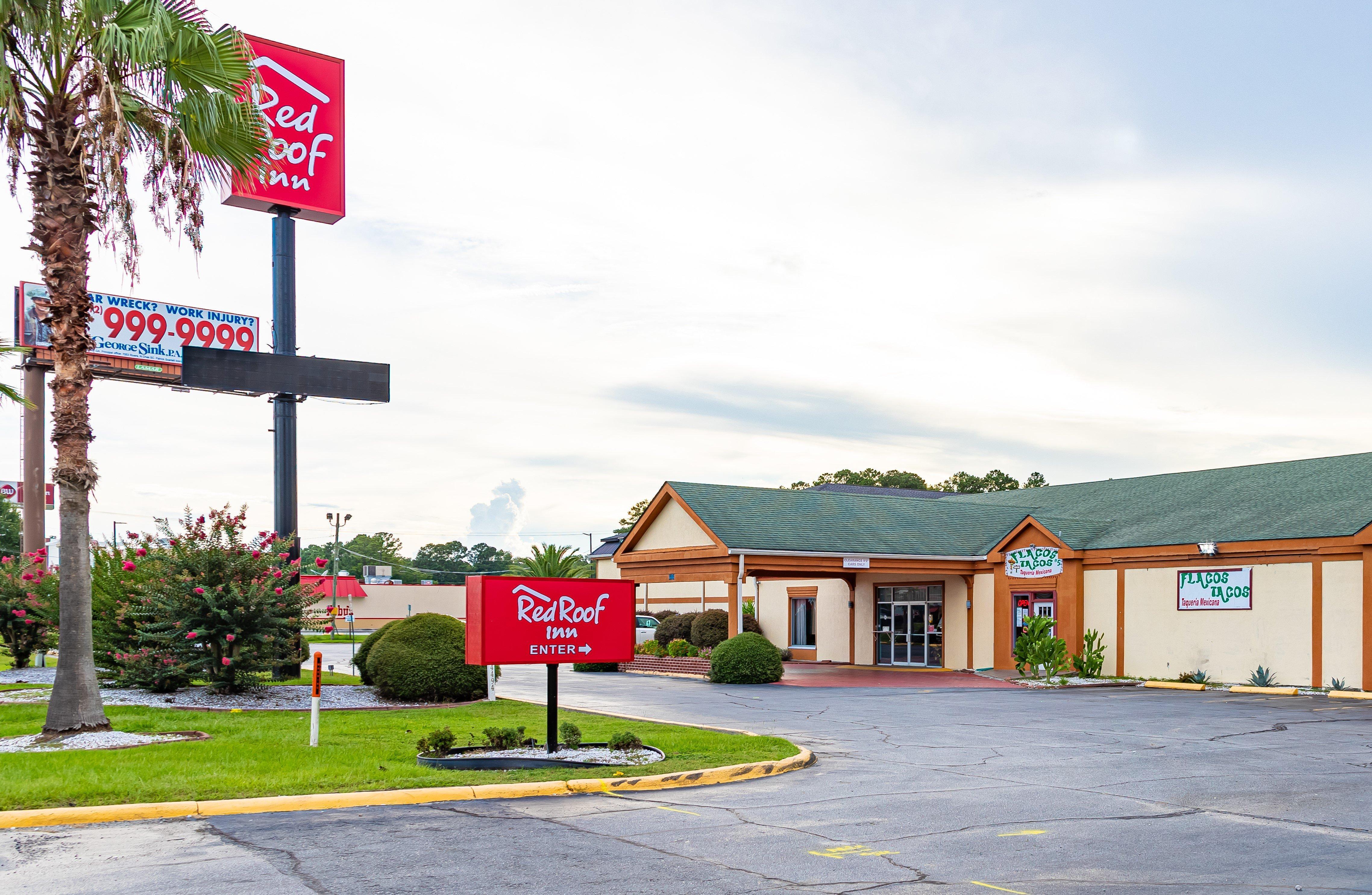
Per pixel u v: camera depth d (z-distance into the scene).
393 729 15.56
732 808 10.09
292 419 27.39
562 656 12.93
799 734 16.50
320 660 13.45
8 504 76.00
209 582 19.69
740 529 31.34
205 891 6.97
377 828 9.01
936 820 9.51
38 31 13.39
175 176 15.19
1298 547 25.28
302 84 27.17
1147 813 9.84
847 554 31.59
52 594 24.92
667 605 48.16
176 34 14.48
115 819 9.23
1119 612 29.28
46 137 14.06
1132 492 36.22
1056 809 10.04
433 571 128.88
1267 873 7.56
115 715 16.64
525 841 8.54
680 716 19.19
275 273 27.38
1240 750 14.46
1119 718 18.86
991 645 33.00
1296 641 25.20
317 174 27.34
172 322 41.25
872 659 37.25
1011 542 32.38
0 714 16.50
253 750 12.84
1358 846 8.44
